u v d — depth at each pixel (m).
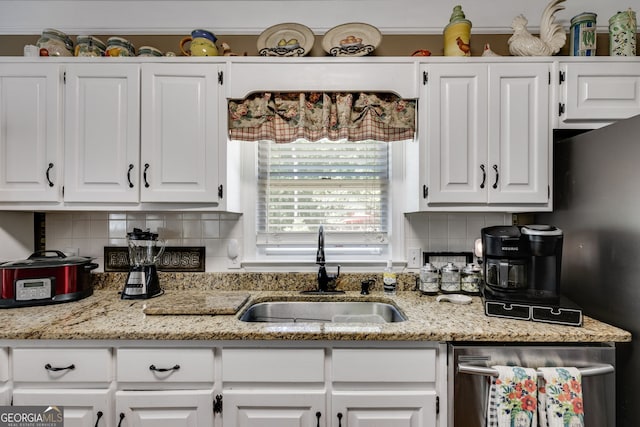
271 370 1.08
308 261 1.70
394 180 1.72
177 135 1.40
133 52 1.56
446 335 1.05
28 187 1.39
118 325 1.11
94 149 1.39
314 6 1.68
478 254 1.60
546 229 1.17
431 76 1.40
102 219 1.68
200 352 1.08
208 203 1.42
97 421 1.06
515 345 1.06
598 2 1.64
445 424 1.07
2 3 1.65
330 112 1.45
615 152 1.13
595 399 1.03
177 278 1.65
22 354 1.07
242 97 1.42
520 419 0.98
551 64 1.40
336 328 1.09
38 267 1.35
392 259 1.71
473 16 1.67
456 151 1.39
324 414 1.08
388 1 1.68
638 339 1.05
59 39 1.50
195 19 1.68
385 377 1.08
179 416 1.07
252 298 1.52
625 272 1.09
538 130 1.38
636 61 1.39
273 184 1.77
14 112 1.39
